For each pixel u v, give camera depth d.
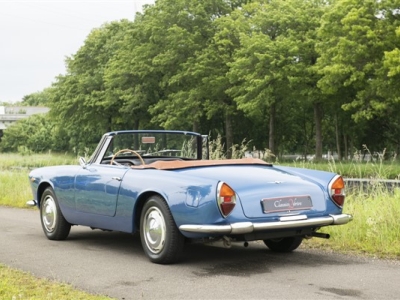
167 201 5.58
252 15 40.31
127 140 6.95
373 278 5.14
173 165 6.04
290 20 36.06
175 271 5.52
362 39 30.98
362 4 31.38
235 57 37.28
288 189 5.62
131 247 6.97
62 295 4.54
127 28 48.34
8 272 5.45
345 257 6.16
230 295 4.59
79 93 54.16
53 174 7.39
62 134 76.81
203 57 39.91
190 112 41.84
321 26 32.47
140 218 6.06
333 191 5.86
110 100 48.38
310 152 58.19
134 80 46.97
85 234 8.08
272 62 34.06
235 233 5.25
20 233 8.23
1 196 13.31
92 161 6.97
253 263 5.89
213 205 5.27
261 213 5.42
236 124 51.00
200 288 4.84
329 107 39.94
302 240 6.78
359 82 31.91
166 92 45.22
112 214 6.35
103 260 6.13
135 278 5.25
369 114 31.86
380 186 8.10
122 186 6.16
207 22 42.28
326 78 32.47
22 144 98.88
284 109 46.97
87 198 6.71
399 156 45.00
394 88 30.72
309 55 35.22
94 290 4.82
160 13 43.34
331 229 7.04
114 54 53.38
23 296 4.48
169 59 42.03
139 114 49.62
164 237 5.71
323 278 5.16
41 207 7.73
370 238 6.62
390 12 30.84
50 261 6.11
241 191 5.44
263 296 4.55
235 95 37.97
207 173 5.77
